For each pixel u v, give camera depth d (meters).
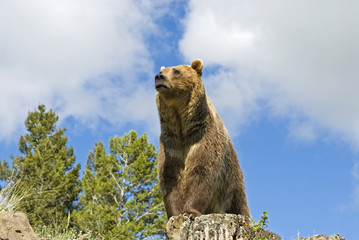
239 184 9.70
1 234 7.14
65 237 9.82
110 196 28.72
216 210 9.07
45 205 27.45
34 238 7.45
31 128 35.09
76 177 32.28
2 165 30.66
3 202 8.96
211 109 9.03
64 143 34.44
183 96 8.55
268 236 7.39
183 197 8.62
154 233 26.22
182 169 8.70
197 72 8.86
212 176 8.45
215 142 8.65
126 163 29.78
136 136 30.69
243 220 7.23
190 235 7.03
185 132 8.66
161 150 8.84
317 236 7.09
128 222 25.73
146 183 28.88
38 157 31.31
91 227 24.80
